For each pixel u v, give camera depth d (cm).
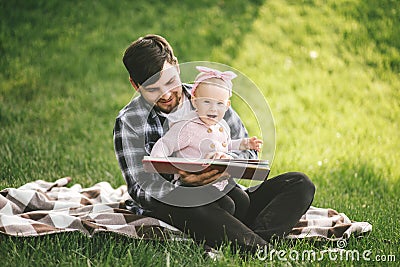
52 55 845
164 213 347
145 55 329
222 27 904
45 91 774
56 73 812
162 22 918
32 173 524
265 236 344
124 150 344
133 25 911
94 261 313
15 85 779
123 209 381
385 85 807
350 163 608
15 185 481
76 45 867
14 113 704
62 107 739
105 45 870
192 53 852
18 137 630
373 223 410
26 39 867
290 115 738
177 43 870
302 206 354
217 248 333
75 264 307
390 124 734
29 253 324
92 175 540
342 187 541
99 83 802
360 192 530
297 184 358
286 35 891
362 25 902
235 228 333
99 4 945
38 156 577
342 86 800
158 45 335
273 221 348
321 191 522
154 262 314
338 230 375
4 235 333
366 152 650
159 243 339
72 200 424
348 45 871
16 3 925
